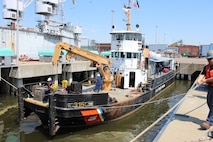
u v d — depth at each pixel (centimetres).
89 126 1231
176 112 693
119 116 1373
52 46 3700
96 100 1188
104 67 1622
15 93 2184
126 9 1950
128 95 1543
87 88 1667
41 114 1157
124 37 1861
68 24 4438
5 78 2216
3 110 1680
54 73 2502
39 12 3634
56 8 3931
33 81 2539
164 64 3422
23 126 1277
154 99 2044
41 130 1213
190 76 3925
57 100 1104
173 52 5181
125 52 1852
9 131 1211
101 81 1534
